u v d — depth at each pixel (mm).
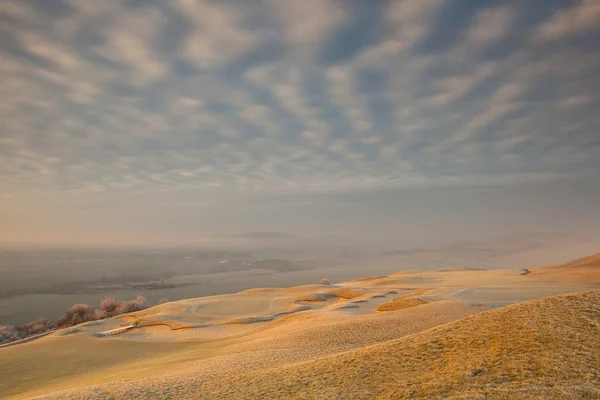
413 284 112812
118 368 44094
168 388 25031
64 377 43906
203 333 72875
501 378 17188
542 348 19312
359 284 128875
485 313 27969
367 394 18547
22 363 51938
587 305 23781
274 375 24500
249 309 99688
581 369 16516
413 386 18297
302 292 123938
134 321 88188
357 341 35500
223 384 24297
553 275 107625
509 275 124062
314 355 31062
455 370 19203
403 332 37031
